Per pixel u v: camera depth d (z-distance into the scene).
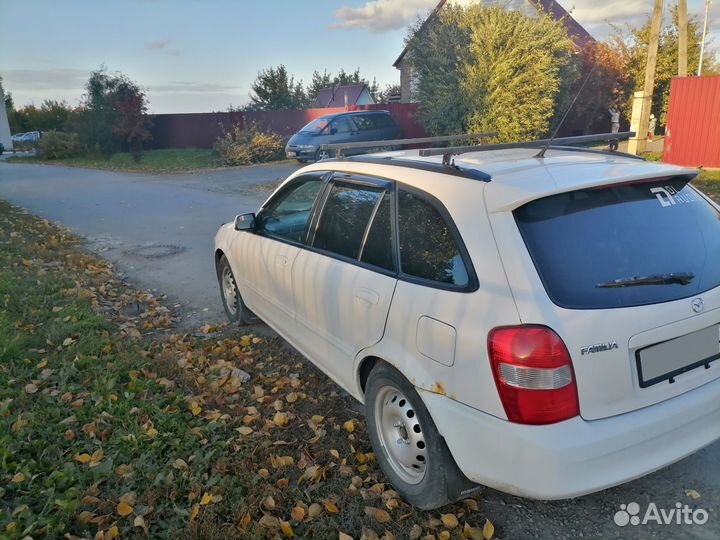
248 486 3.15
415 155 3.68
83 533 2.85
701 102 15.72
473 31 19.17
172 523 2.90
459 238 2.67
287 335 4.37
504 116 18.50
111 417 3.81
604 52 27.95
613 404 2.41
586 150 3.74
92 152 31.27
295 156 21.91
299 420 3.90
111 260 8.68
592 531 2.83
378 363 3.13
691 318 2.58
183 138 31.88
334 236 3.68
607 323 2.39
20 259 8.24
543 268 2.45
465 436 2.54
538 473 2.34
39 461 3.35
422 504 2.88
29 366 4.65
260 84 50.69
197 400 4.07
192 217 12.20
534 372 2.31
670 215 2.84
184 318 6.06
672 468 3.26
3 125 40.22
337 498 3.08
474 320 2.49
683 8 19.03
